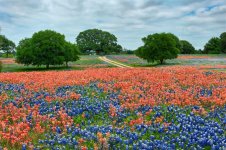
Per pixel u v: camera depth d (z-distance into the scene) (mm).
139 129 12938
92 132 12773
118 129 12734
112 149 10812
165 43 81062
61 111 15094
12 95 21031
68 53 79000
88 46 188125
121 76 30188
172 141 11406
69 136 12305
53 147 11086
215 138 11266
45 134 12445
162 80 26500
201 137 11680
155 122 13891
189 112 16078
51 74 34156
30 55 75312
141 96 19469
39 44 76438
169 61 90000
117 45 194125
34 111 15242
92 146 11219
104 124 13961
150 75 30656
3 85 26125
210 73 34438
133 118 15047
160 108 16438
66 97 19062
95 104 17594
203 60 88312
